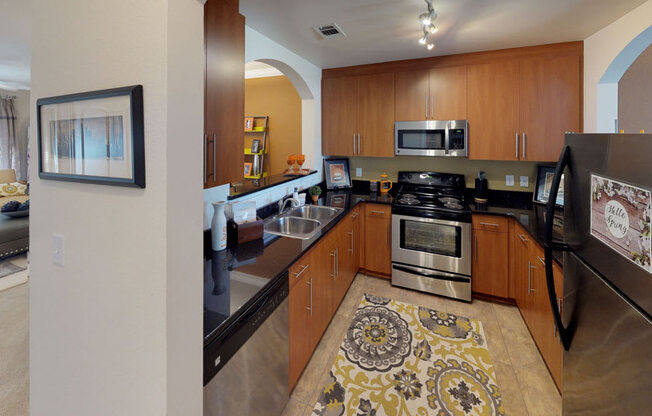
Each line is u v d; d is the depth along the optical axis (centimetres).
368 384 183
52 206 102
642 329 72
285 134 400
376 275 331
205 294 123
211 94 135
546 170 289
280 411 154
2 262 355
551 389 178
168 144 75
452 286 281
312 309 194
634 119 268
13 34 275
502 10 196
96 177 87
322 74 343
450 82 291
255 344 126
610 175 84
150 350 82
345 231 272
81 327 98
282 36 238
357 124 332
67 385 104
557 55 256
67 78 92
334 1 182
